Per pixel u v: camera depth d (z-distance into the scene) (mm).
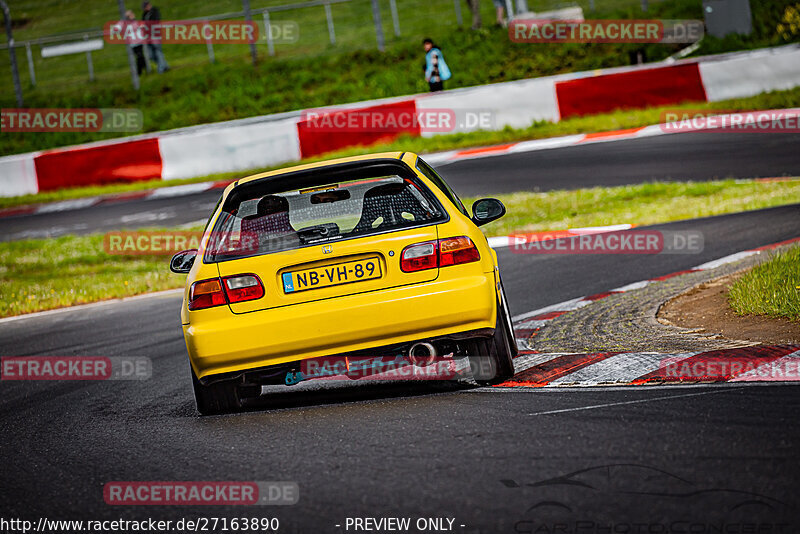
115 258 57375
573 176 62688
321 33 126938
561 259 41031
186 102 106000
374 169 20438
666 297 29188
